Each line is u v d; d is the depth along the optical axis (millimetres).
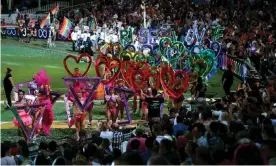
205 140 13484
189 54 31891
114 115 22547
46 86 21891
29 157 14242
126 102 23234
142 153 12602
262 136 13789
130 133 18969
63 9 62281
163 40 32375
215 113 18328
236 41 39656
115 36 43781
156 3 54938
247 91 23156
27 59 41281
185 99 28984
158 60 31969
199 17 49906
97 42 44562
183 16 51406
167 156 11789
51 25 50781
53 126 23719
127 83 25391
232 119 17297
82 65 39719
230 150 11922
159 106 22406
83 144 16109
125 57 29844
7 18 55500
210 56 30703
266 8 51562
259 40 38250
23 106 20719
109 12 54594
